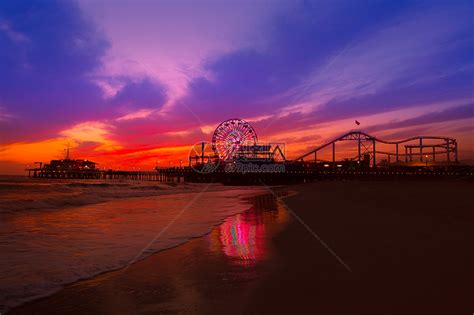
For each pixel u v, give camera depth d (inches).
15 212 592.1
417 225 394.3
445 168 4478.3
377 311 164.4
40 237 363.6
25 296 187.8
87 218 532.4
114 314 165.5
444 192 932.6
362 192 1027.3
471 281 204.2
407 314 160.2
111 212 625.3
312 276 222.8
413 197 743.1
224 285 207.8
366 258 261.3
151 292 195.8
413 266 235.9
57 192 1079.0
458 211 499.2
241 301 180.5
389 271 227.1
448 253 267.9
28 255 279.4
